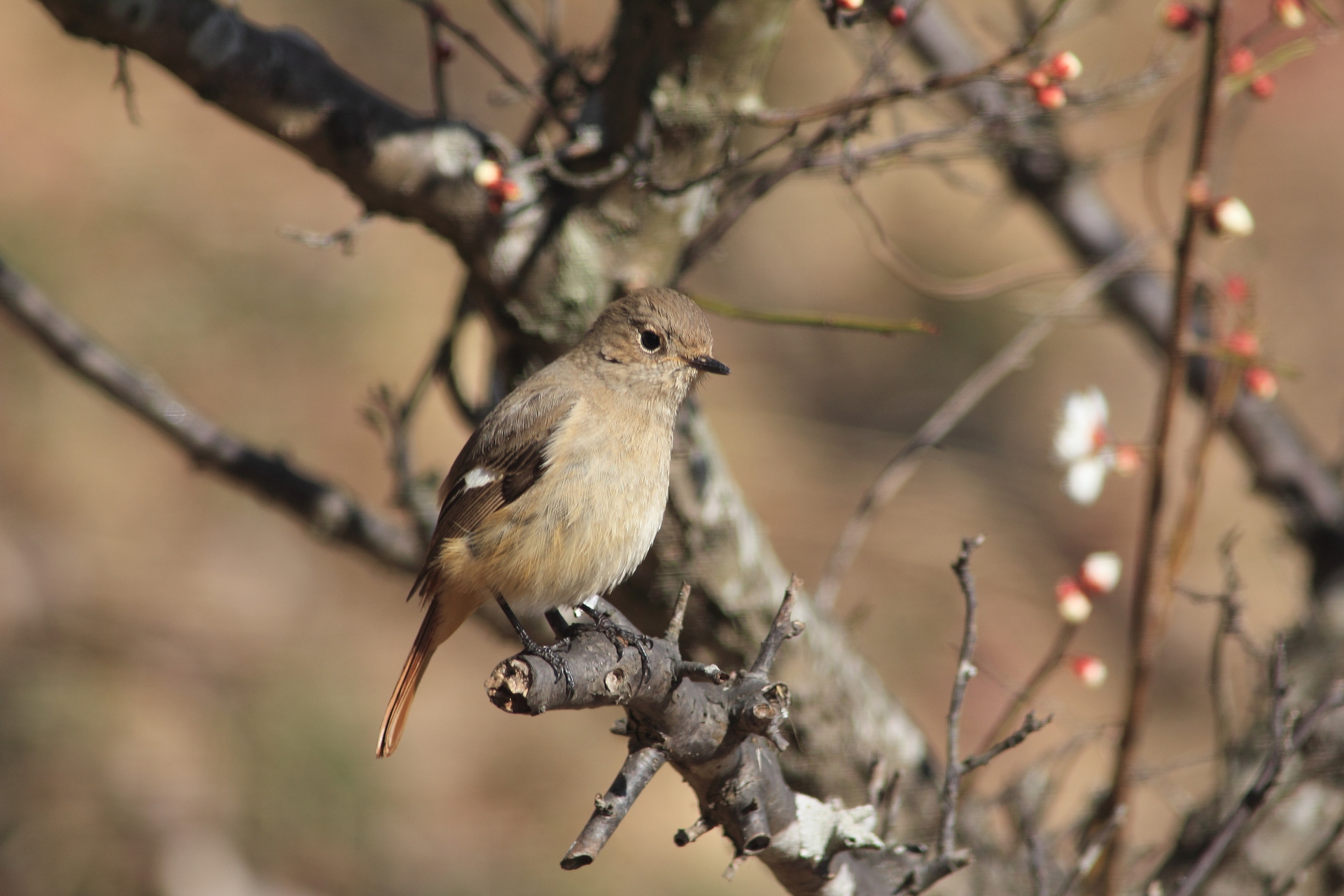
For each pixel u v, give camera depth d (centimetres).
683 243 654
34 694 1157
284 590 1394
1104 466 681
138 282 1484
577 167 638
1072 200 938
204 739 1193
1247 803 571
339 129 610
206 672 1259
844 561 766
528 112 1803
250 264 1542
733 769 485
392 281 1591
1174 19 643
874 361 1783
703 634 679
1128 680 661
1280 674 579
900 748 715
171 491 1437
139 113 1619
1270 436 905
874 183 1794
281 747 1212
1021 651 1514
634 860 1230
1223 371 702
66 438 1419
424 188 624
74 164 1546
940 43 838
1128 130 1562
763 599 681
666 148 613
